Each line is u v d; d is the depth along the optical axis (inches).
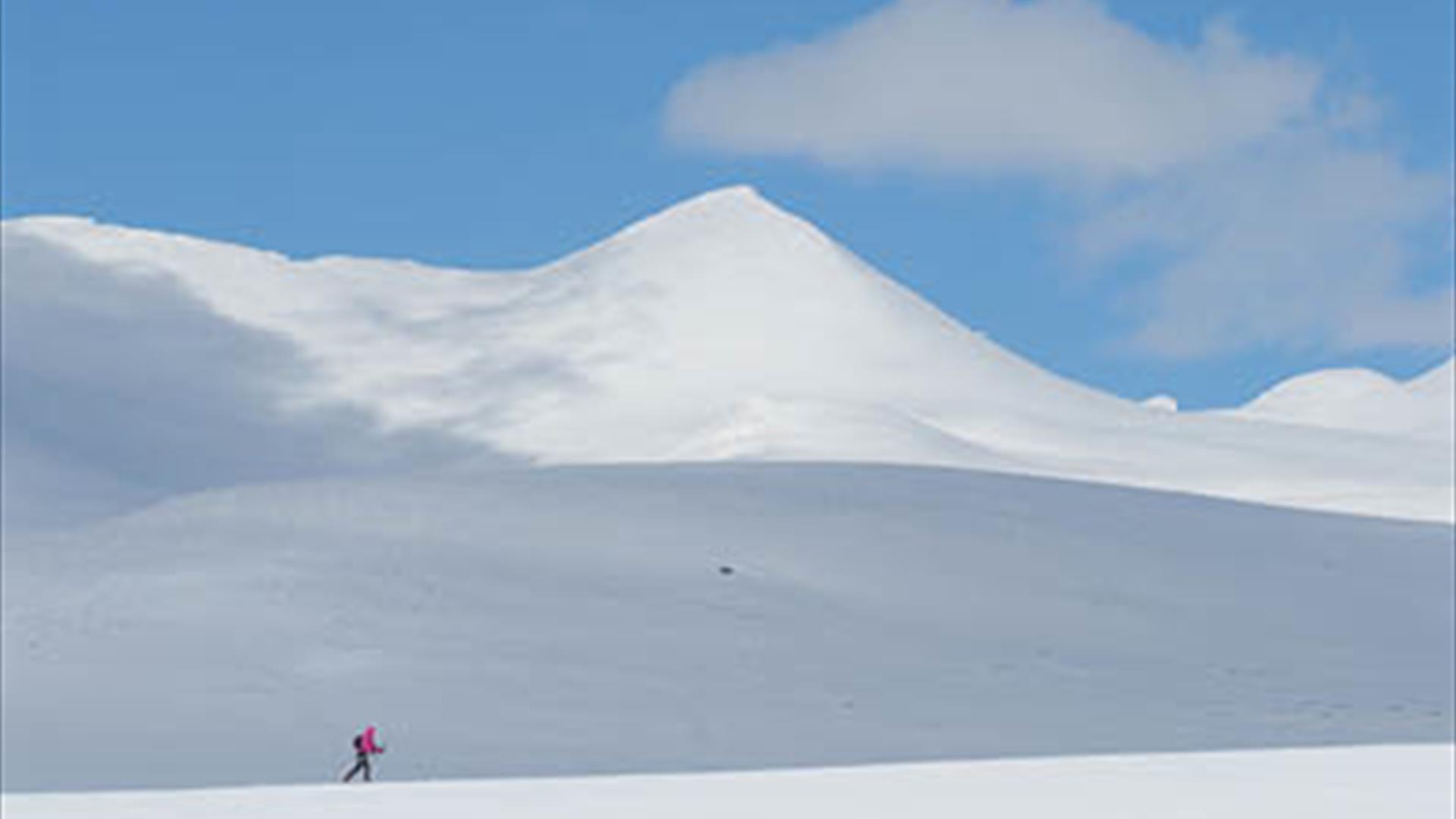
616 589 4015.8
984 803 1370.6
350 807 1382.9
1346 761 1669.5
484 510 4542.3
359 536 4279.0
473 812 1341.0
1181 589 4473.4
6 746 3002.0
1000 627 4033.0
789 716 3294.8
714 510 4655.5
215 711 3213.6
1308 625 4313.5
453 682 3393.2
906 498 4997.5
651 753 3021.7
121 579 3941.9
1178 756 1723.7
